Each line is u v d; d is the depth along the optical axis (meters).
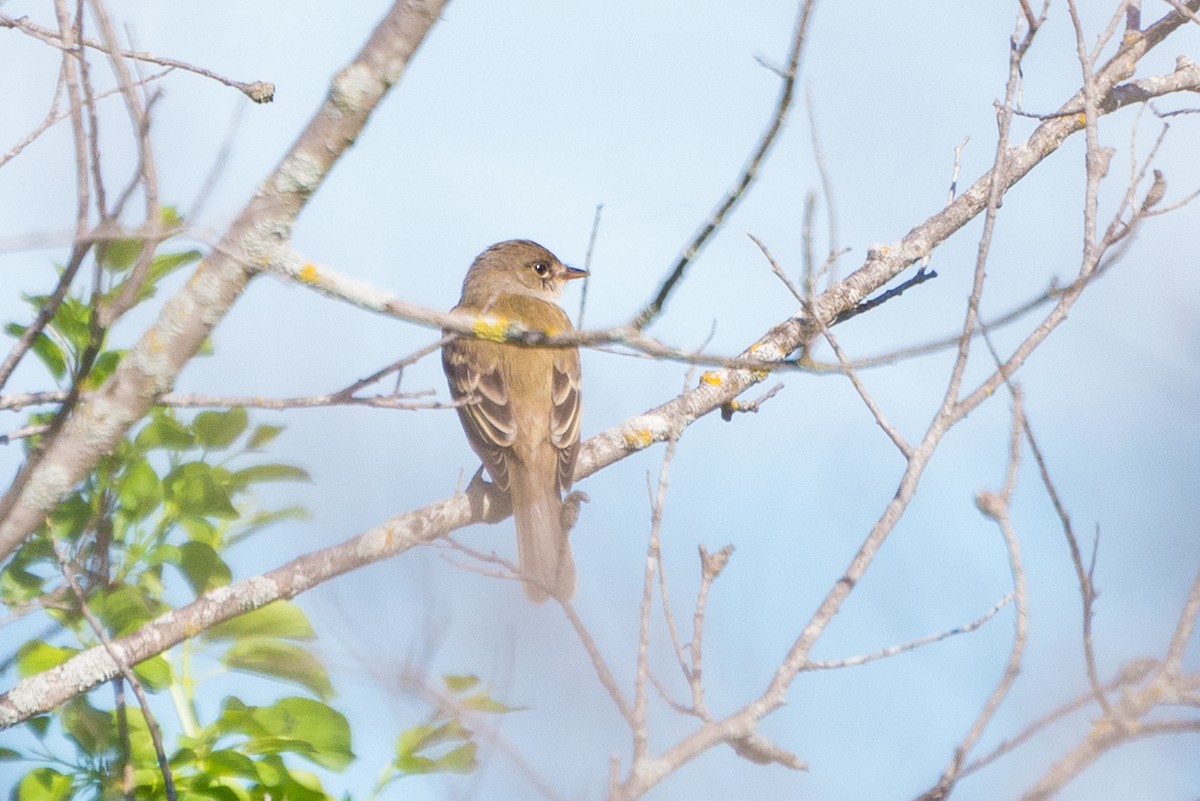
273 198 7.77
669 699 7.27
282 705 8.84
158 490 9.57
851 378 8.02
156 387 8.02
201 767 8.69
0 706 8.65
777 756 7.07
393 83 7.67
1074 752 6.70
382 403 8.23
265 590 9.42
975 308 8.06
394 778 8.62
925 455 7.86
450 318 8.11
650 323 7.89
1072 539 7.14
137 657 8.91
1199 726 6.61
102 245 7.92
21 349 7.91
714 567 7.55
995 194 8.24
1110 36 8.98
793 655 7.28
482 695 8.77
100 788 8.65
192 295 7.94
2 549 8.07
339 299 8.00
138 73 8.78
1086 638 6.98
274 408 8.10
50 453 8.11
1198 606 6.85
